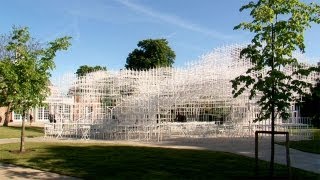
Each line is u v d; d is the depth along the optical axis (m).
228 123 35.03
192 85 30.89
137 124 30.77
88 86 37.47
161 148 22.36
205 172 13.84
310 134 31.23
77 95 38.81
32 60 19.39
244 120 35.06
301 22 12.05
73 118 38.47
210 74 30.73
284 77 11.84
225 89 30.62
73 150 20.81
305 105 40.91
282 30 12.04
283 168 14.97
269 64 12.25
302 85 12.27
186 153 19.59
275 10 12.10
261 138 30.08
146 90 33.75
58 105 39.25
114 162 16.19
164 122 35.38
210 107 38.22
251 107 34.28
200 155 18.75
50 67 20.05
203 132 32.47
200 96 32.28
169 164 15.65
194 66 32.09
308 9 12.11
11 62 19.75
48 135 33.12
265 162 16.56
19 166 15.57
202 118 43.59
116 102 35.56
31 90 19.30
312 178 12.95
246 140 28.53
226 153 19.83
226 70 30.61
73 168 14.69
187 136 31.97
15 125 48.16
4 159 17.28
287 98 11.88
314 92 12.15
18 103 19.52
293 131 31.64
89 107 38.38
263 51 12.28
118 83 36.81
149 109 30.53
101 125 32.16
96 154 19.02
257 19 12.16
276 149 22.28
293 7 12.09
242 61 30.50
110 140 29.05
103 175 13.28
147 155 18.64
